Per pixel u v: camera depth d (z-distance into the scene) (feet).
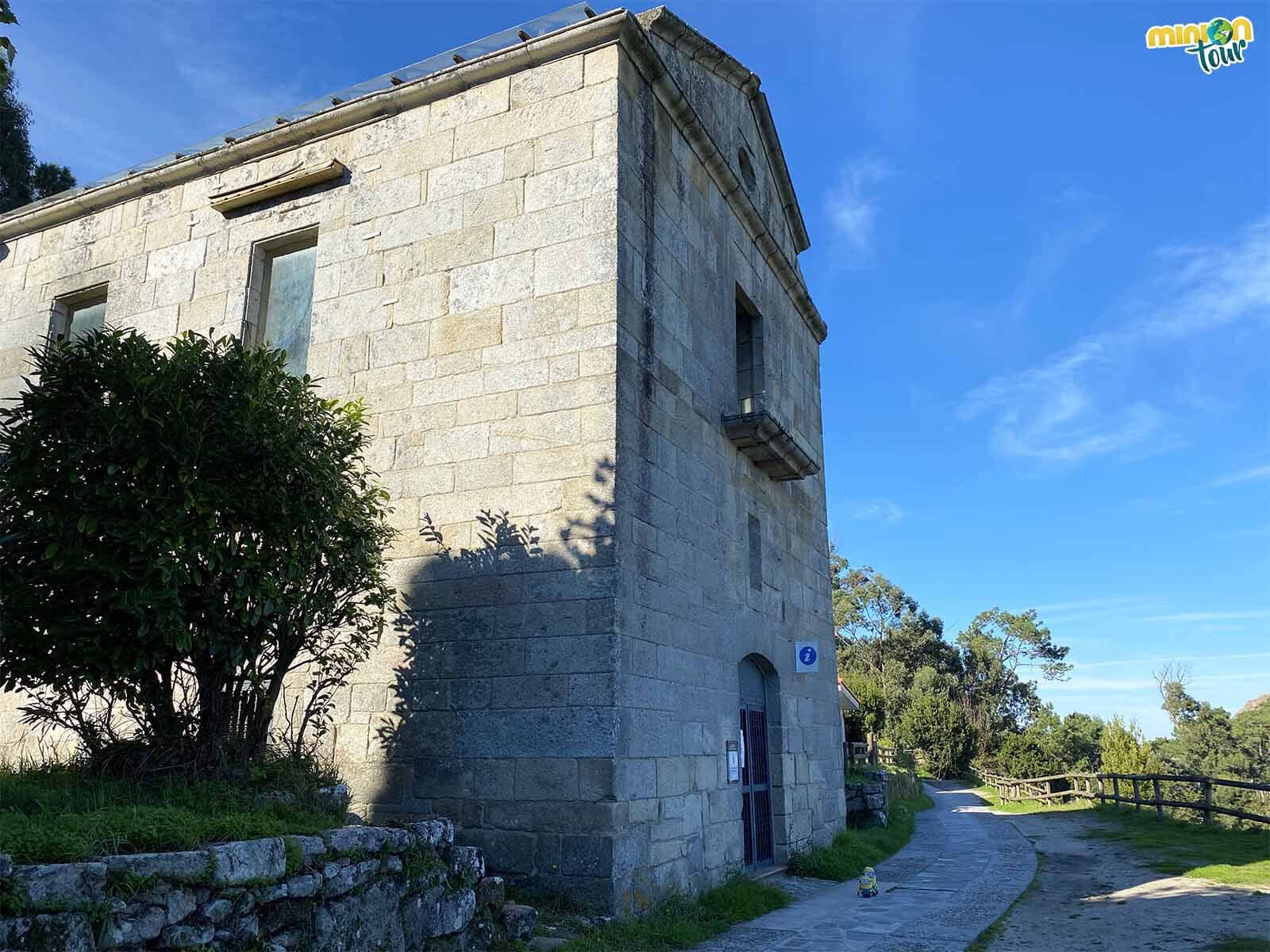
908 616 205.77
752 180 44.80
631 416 28.73
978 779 148.87
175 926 13.61
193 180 38.19
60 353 19.81
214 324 35.55
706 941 25.25
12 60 20.53
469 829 26.32
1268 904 29.78
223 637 19.62
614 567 26.55
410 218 32.73
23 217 41.60
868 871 33.76
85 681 19.54
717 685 33.04
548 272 29.84
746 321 43.62
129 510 18.67
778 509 42.57
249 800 18.80
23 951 11.64
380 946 17.63
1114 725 113.50
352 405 24.70
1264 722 157.07
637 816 26.13
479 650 27.66
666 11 35.47
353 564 22.67
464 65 32.60
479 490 29.04
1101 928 27.09
